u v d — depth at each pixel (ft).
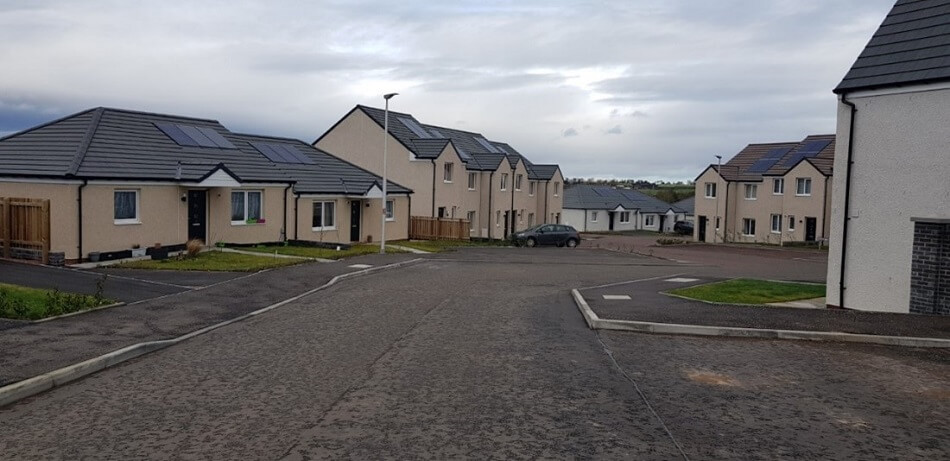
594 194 283.59
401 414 24.21
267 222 96.58
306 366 31.86
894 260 48.80
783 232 188.96
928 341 37.35
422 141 153.48
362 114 152.87
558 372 30.73
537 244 150.41
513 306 52.39
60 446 21.18
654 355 34.63
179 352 35.19
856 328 40.68
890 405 25.94
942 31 47.70
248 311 48.03
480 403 25.62
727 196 203.72
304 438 21.65
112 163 74.02
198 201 85.20
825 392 27.71
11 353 32.58
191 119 102.89
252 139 113.09
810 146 195.52
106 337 36.99
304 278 67.72
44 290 50.57
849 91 50.78
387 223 130.72
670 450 20.83
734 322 42.63
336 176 117.08
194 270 68.59
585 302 52.01
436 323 44.01
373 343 37.32
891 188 48.80
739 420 23.91
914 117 47.32
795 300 55.67
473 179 169.68
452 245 133.28
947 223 45.78
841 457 20.47
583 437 21.89
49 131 81.15
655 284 66.44
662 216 299.17
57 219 68.18
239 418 23.84
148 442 21.45
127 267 68.28
